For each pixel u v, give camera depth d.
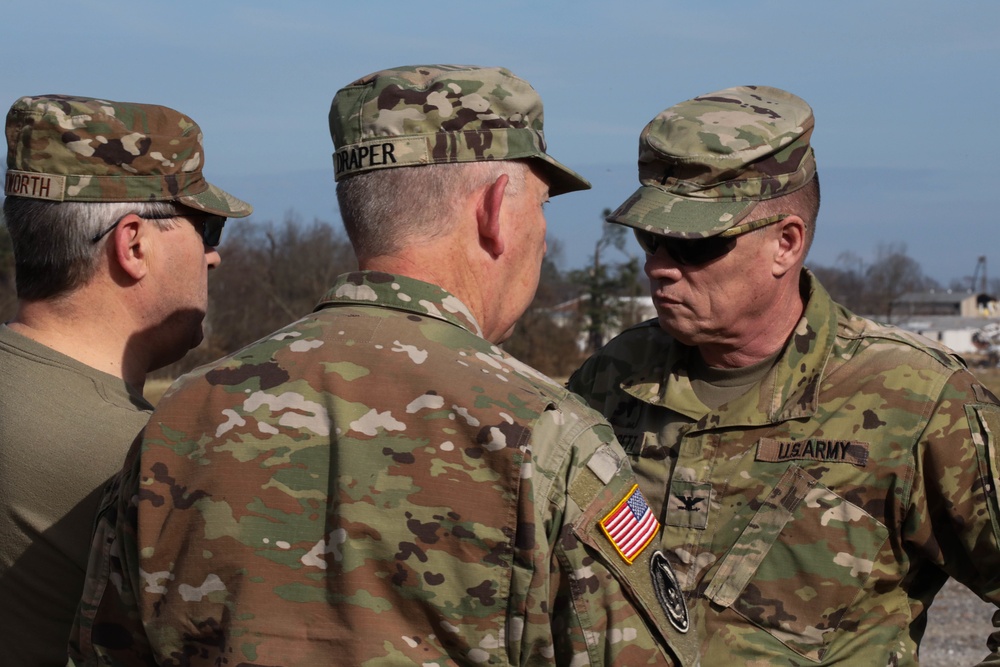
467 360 1.71
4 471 2.16
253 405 1.70
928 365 2.60
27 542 2.16
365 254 1.85
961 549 2.55
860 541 2.52
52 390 2.22
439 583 1.58
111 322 2.34
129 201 2.32
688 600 2.60
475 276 1.85
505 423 1.62
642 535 1.69
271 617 1.60
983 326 75.44
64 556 2.16
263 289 38.34
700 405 2.74
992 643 2.51
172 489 1.70
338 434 1.65
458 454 1.61
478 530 1.58
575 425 1.67
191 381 1.78
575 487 1.63
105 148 2.29
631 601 1.65
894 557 2.54
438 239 1.82
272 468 1.65
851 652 2.50
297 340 1.76
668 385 2.80
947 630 7.62
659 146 2.62
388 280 1.79
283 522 1.63
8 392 2.22
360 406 1.66
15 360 2.26
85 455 2.17
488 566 1.58
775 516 2.58
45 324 2.31
